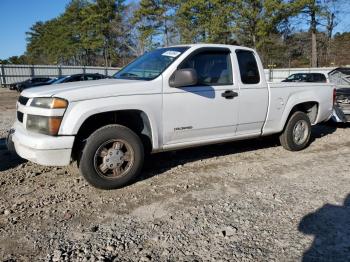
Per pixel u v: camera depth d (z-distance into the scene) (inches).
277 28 1365.7
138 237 130.5
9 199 164.4
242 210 152.6
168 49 206.7
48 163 158.1
